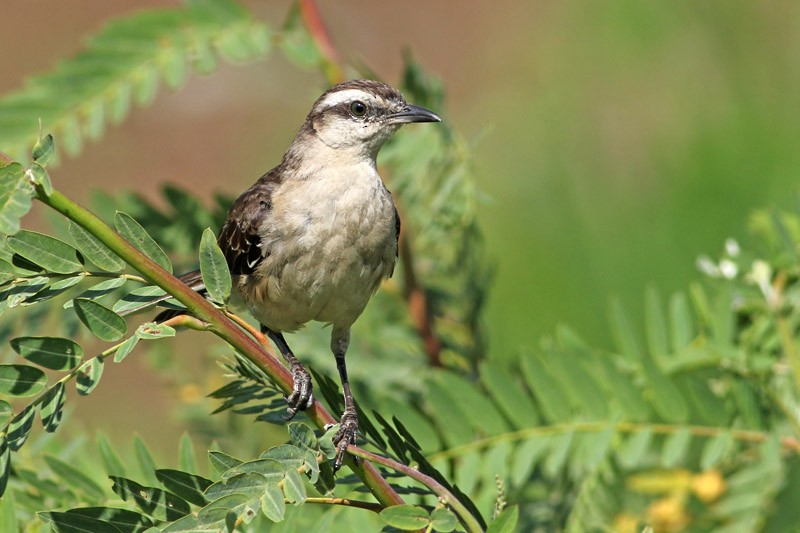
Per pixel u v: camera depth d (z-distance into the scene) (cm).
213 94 2583
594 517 922
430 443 864
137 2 2952
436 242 1127
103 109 1066
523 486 944
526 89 2061
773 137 1554
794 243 975
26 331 986
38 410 554
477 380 1048
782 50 1714
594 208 1573
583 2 2036
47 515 586
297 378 908
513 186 1677
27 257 562
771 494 920
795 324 923
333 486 599
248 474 566
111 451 816
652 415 865
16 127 1052
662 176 1586
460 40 2658
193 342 1335
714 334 928
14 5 2938
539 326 1434
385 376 1091
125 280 583
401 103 1042
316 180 984
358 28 2769
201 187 2320
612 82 1861
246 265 968
